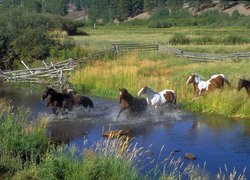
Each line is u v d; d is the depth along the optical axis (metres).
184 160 14.34
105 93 26.22
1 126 13.91
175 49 39.72
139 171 12.15
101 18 190.88
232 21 107.50
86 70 29.91
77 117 20.52
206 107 21.78
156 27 104.81
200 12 165.88
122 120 20.06
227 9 163.12
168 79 27.06
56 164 11.32
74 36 67.19
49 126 18.72
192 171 12.30
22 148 12.91
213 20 112.50
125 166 11.27
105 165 11.21
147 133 17.88
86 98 21.48
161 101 21.41
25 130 14.16
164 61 35.16
